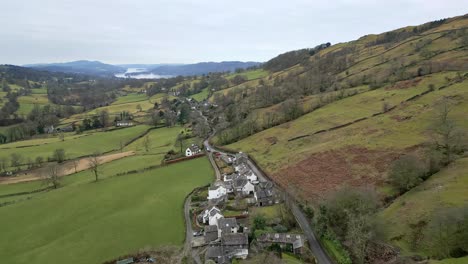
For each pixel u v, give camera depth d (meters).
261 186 89.19
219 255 62.09
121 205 91.06
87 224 80.75
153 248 68.06
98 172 120.81
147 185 104.81
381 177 83.69
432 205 63.06
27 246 72.88
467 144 85.00
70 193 101.62
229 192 95.81
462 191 63.94
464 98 112.94
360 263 54.66
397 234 59.88
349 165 94.62
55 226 81.19
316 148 112.88
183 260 63.16
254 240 65.06
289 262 57.19
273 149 127.00
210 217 77.19
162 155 136.00
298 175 97.81
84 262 65.19
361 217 57.50
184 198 93.25
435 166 78.06
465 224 52.00
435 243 53.97
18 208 93.31
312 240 65.31
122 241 71.88
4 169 133.38
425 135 95.94
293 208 80.44
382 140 102.56
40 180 120.69
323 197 81.12
